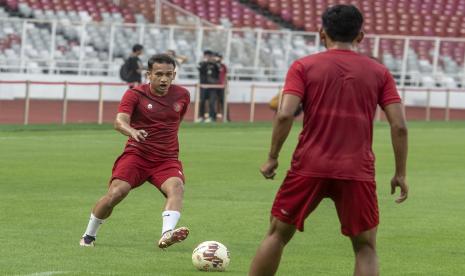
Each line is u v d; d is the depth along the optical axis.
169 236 23.81
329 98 17.42
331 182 17.48
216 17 104.31
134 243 25.80
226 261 22.41
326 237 27.36
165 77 24.84
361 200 17.50
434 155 53.06
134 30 89.75
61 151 50.22
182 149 53.19
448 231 28.75
